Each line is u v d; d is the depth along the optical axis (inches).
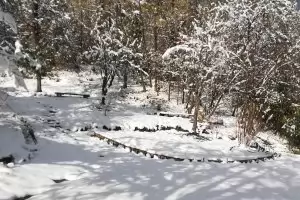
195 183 296.4
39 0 639.1
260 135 570.3
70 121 511.5
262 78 642.8
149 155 400.5
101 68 639.1
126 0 855.7
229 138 524.4
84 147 410.0
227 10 657.0
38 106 558.3
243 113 497.7
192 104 650.2
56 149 384.5
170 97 802.2
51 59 666.8
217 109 704.4
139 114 613.0
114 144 436.8
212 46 551.5
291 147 531.2
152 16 864.3
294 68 702.5
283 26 711.1
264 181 310.0
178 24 845.2
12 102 543.8
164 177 310.7
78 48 846.5
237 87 623.2
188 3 853.8
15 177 285.9
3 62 325.4
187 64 582.9
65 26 694.5
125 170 331.0
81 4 952.3
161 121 574.9
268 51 681.6
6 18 330.3
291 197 274.8
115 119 551.2
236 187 289.6
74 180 301.9
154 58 821.2
